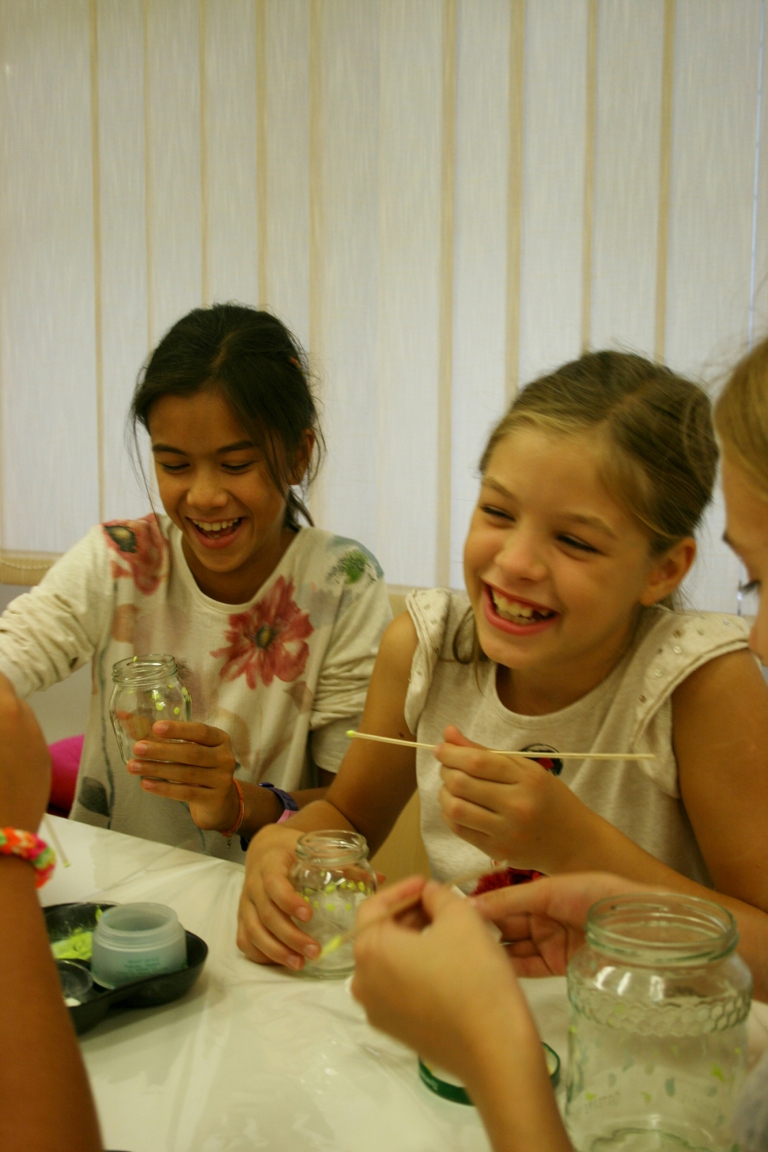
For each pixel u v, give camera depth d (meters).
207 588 1.39
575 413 0.87
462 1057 0.45
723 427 0.57
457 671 1.10
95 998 0.65
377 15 1.79
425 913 0.56
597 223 1.62
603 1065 0.52
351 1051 0.63
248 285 2.00
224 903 0.87
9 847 0.48
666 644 0.95
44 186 2.24
